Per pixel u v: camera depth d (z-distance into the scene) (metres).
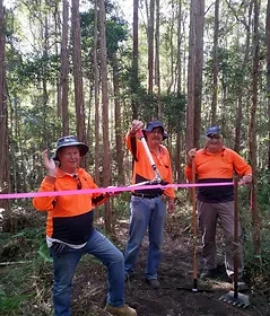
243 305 3.38
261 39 4.07
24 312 3.34
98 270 4.03
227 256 3.83
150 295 3.55
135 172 3.69
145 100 11.24
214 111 9.35
